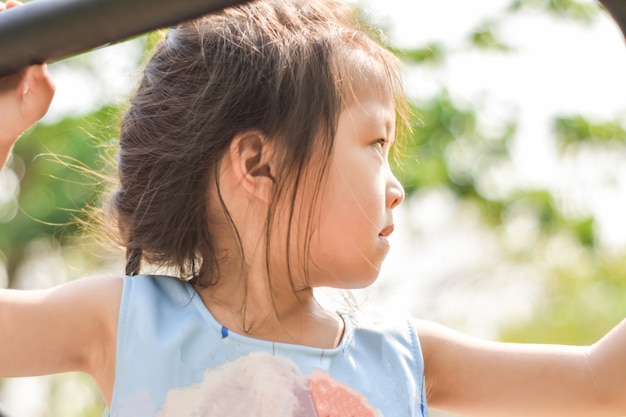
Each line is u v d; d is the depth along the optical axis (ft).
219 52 4.37
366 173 4.24
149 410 3.95
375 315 4.50
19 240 14.35
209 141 4.32
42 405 18.85
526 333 22.97
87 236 6.55
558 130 17.15
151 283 4.22
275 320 4.21
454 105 15.62
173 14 2.89
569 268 20.92
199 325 4.09
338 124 4.24
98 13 2.95
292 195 4.20
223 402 3.99
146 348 4.01
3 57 3.12
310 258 4.22
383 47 4.66
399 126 4.88
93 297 4.14
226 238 4.29
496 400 4.49
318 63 4.27
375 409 4.16
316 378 4.11
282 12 4.42
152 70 4.58
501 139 16.11
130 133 4.57
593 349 4.50
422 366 4.37
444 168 15.61
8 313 4.02
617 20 2.81
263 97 4.26
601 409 4.45
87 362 4.16
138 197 4.50
